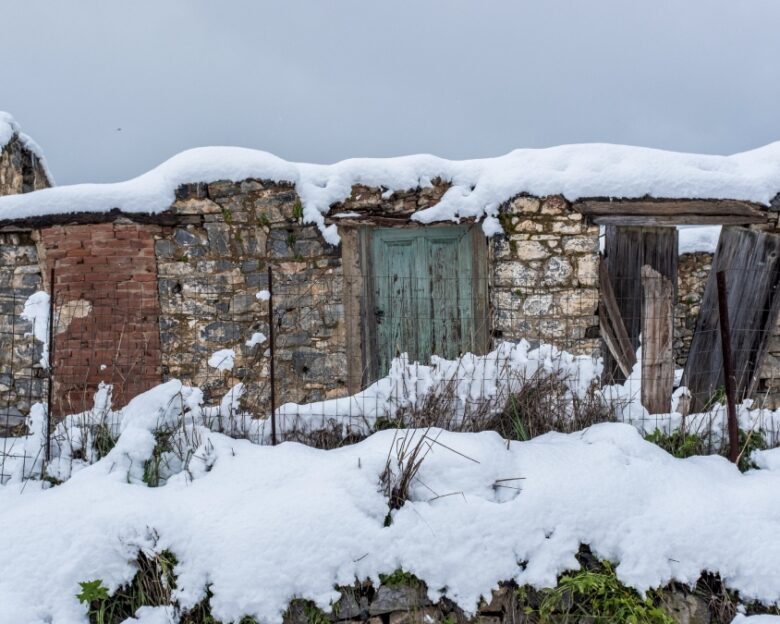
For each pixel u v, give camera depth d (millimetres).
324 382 5730
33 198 5492
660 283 4695
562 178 5559
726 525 3465
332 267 5719
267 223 5637
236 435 4195
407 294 5914
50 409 4059
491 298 5730
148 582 3244
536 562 3348
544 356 4719
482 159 5980
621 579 3324
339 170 5715
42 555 3211
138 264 5566
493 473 3629
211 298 5629
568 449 3842
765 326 5516
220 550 3244
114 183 5656
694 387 5566
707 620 3330
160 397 4242
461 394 4391
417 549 3322
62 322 5523
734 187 5625
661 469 3721
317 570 3252
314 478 3598
